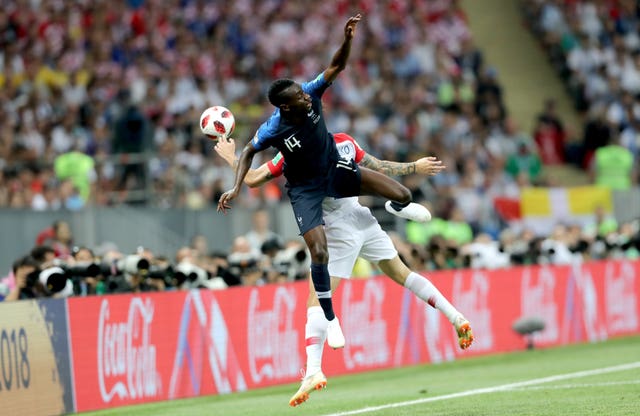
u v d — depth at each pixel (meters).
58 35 77.94
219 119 30.50
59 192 56.72
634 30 99.75
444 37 93.75
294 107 27.67
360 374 43.22
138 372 35.34
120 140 60.72
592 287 54.47
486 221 68.88
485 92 87.31
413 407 31.94
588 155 87.12
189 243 57.50
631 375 37.75
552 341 51.97
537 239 53.84
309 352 28.84
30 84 72.50
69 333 33.22
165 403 36.06
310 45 87.56
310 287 29.67
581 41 97.50
